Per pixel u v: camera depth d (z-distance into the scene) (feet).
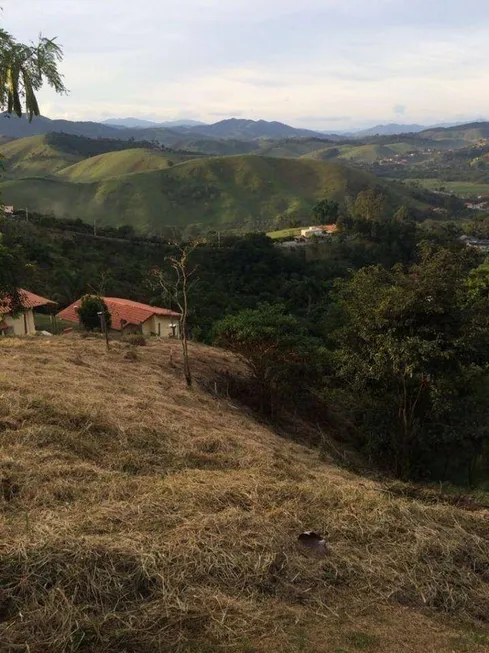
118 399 24.22
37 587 8.96
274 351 37.27
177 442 19.60
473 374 30.55
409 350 28.27
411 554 12.01
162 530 11.43
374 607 10.14
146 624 8.66
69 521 11.25
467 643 9.27
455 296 29.25
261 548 11.27
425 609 10.37
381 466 33.99
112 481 14.08
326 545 11.88
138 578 9.58
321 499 14.55
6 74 20.15
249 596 9.82
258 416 36.42
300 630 9.05
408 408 32.91
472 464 33.04
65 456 15.49
